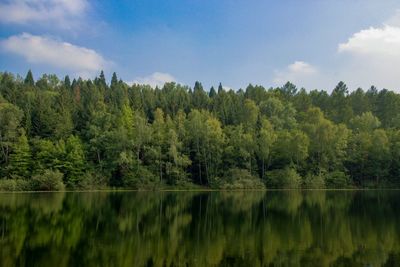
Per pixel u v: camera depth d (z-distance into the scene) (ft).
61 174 298.15
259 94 530.27
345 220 131.13
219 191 307.78
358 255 81.51
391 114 472.44
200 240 97.45
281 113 445.78
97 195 250.78
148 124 366.84
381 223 124.36
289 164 354.95
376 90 536.83
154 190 317.63
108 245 90.63
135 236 102.22
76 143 329.93
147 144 349.00
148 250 85.76
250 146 351.67
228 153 355.15
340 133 358.02
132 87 522.47
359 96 506.48
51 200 203.82
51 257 78.23
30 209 157.99
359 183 356.79
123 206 178.29
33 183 291.38
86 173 319.68
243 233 107.34
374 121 422.41
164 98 471.62
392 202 198.08
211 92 597.52
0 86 409.49
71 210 157.38
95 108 390.42
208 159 357.41
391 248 88.58
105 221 128.57
